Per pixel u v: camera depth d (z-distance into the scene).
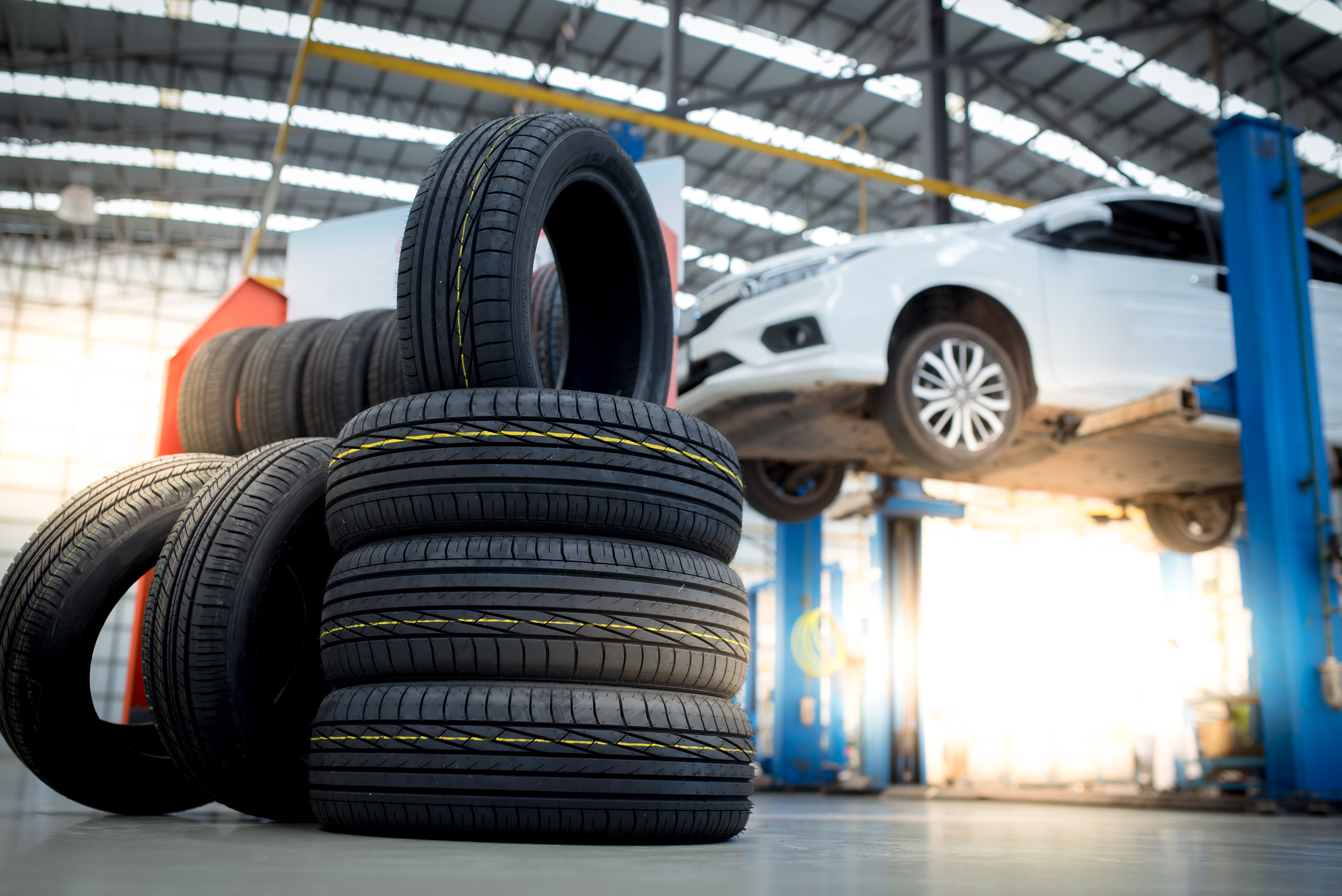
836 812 4.01
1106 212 5.14
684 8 16.94
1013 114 18.17
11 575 2.24
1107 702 8.16
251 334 4.13
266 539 2.06
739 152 20.25
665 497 1.87
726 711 1.91
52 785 2.31
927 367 4.91
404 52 18.33
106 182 22.55
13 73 19.22
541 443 1.81
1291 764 4.75
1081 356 5.19
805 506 6.29
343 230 5.32
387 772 1.70
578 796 1.67
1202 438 5.80
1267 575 4.95
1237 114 5.32
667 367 2.65
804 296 4.76
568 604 1.74
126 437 24.47
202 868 1.21
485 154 2.08
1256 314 5.12
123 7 17.62
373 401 3.49
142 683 4.33
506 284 1.96
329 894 0.98
